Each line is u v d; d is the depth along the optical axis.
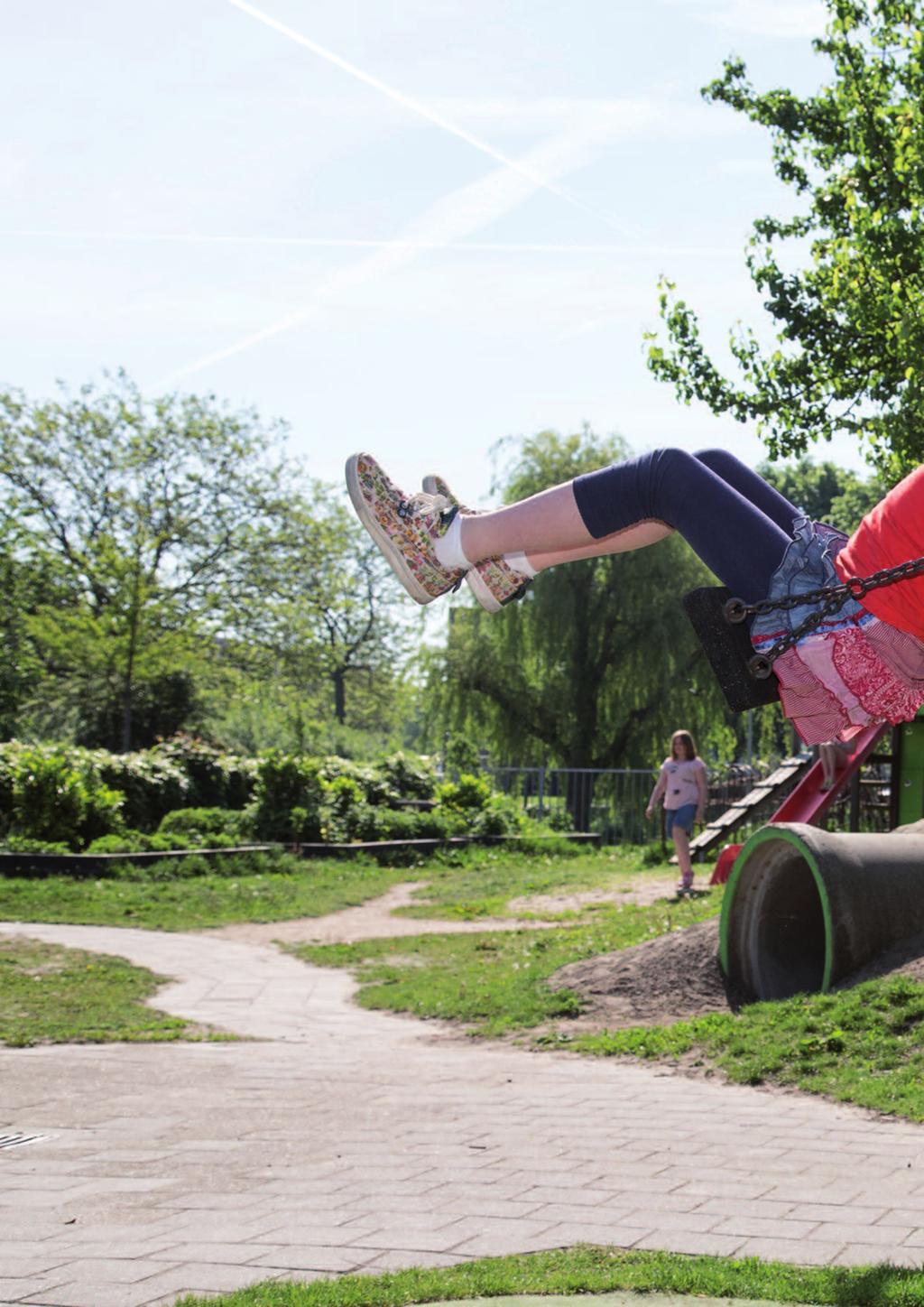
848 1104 6.84
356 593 58.72
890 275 13.72
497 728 37.25
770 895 10.08
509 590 3.06
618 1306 3.72
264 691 44.09
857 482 55.00
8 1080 8.04
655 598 35.44
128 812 25.91
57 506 43.31
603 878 21.38
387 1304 3.80
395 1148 6.04
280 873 22.45
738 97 16.62
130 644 32.94
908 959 8.88
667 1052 8.46
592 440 37.06
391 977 12.91
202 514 44.34
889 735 18.95
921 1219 4.61
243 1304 3.78
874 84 15.12
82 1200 5.21
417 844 26.06
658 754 35.88
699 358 15.70
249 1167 5.73
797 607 2.73
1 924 15.94
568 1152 5.84
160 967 13.45
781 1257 4.19
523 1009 10.34
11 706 38.41
